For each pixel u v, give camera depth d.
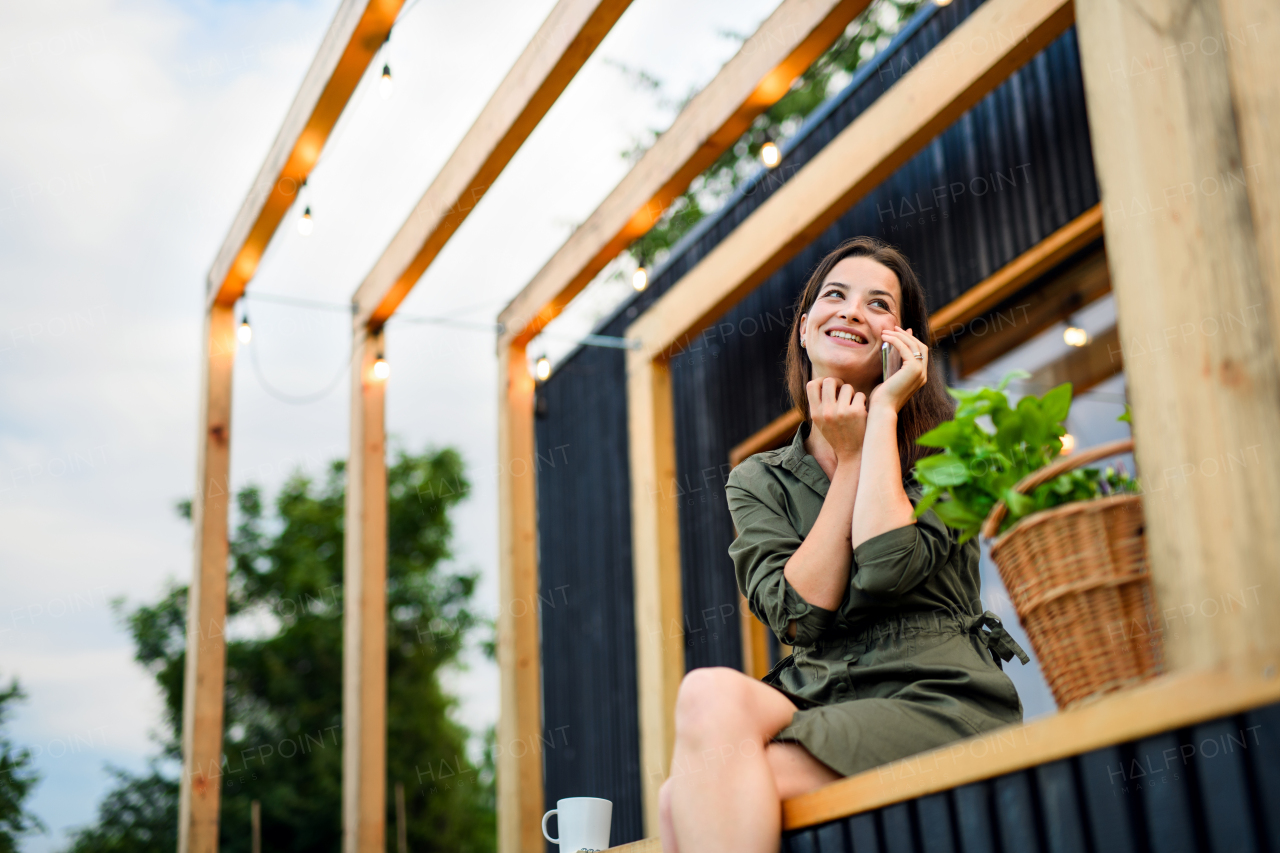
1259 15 1.04
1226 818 0.92
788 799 1.32
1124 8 1.19
